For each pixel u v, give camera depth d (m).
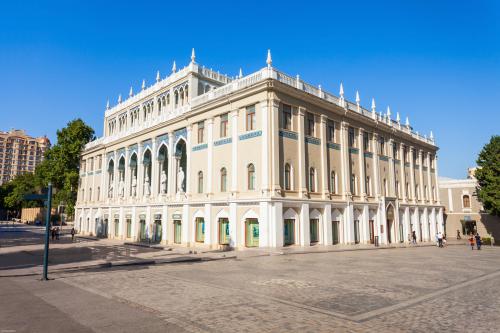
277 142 27.70
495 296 10.62
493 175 44.19
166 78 41.72
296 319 8.00
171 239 35.59
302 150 29.78
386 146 42.50
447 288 11.86
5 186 118.88
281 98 28.66
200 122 34.28
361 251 27.72
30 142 174.25
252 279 13.57
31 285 12.69
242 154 29.11
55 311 8.77
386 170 41.69
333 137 34.44
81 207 55.81
